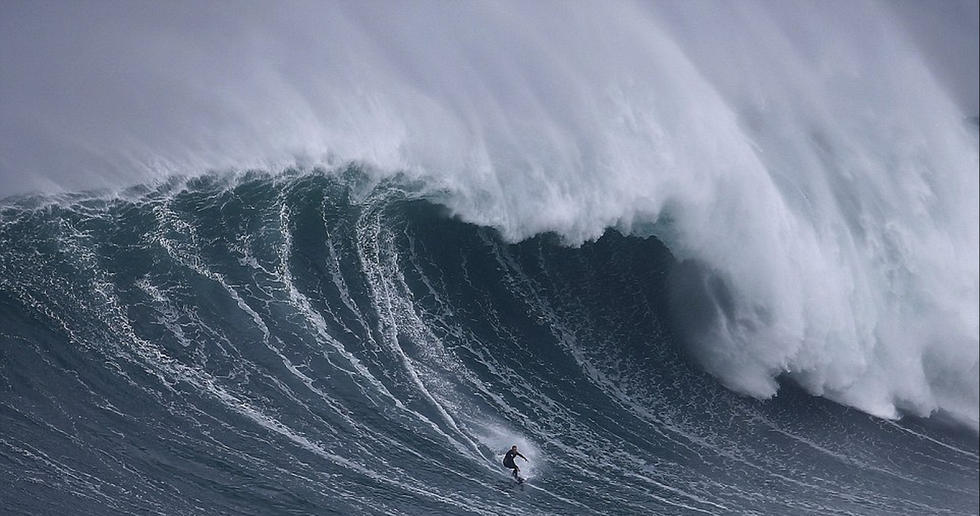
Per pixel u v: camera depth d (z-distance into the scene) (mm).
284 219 106500
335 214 108375
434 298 104312
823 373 112250
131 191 105188
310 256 104125
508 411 95562
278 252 103562
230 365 91875
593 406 99500
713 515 88875
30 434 82125
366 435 88312
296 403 89625
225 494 79562
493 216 111312
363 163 111625
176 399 87438
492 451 90312
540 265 110312
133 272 98000
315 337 96562
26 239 98500
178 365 90750
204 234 103250
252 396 89312
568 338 105688
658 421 100062
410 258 106938
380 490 83125
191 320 95188
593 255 112000
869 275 117500
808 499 94688
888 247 119062
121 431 83625
